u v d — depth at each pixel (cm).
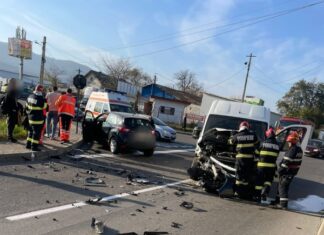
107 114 1652
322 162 2844
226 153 1070
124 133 1530
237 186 1009
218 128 1168
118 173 1147
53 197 801
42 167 1088
